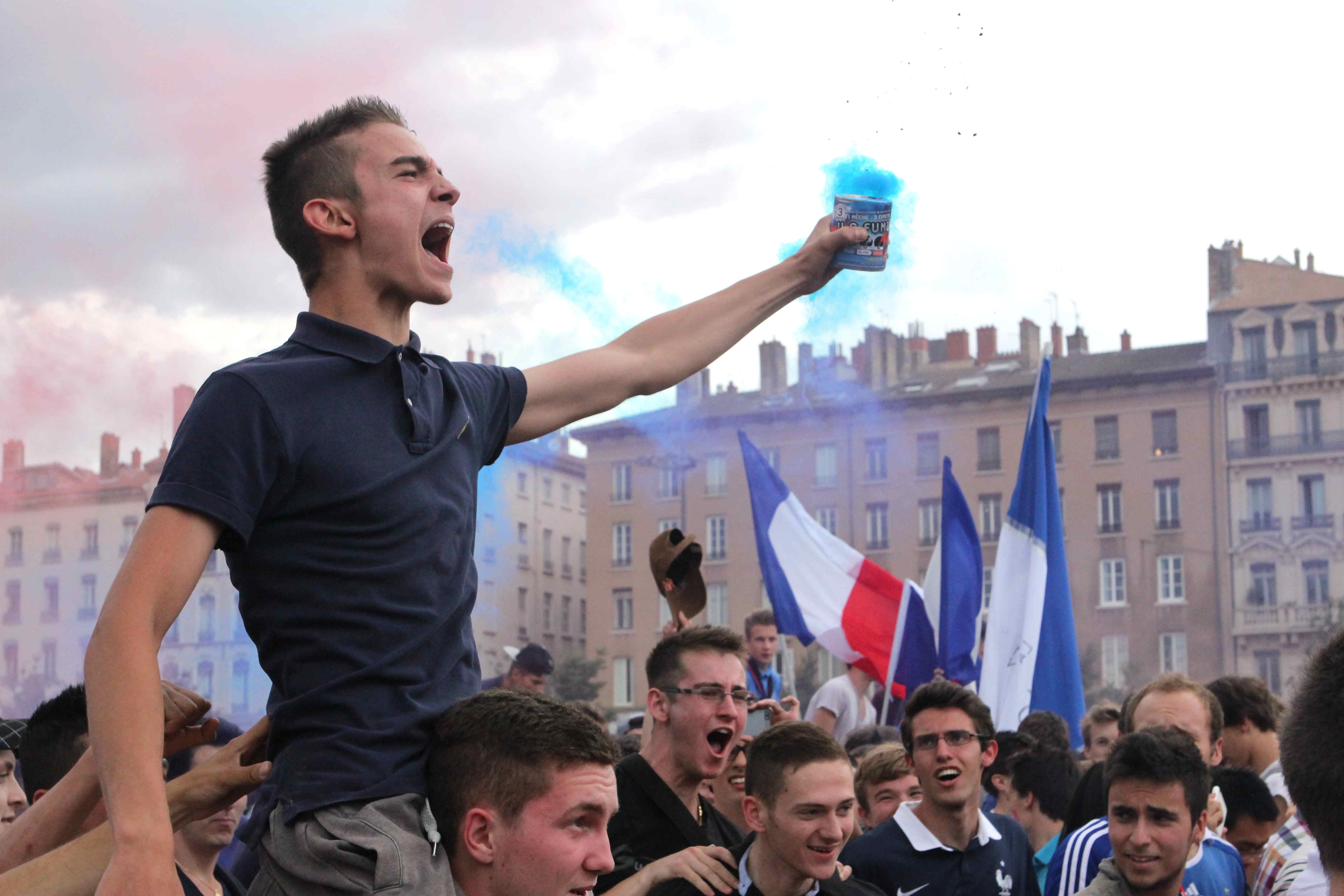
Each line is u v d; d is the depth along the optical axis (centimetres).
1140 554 5047
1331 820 165
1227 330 5097
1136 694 565
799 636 949
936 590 916
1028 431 877
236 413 208
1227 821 527
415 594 216
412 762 215
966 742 497
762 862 392
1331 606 4750
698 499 5538
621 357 276
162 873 181
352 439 216
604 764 232
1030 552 857
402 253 229
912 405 5325
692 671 419
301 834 205
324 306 231
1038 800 627
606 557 5694
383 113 238
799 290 300
